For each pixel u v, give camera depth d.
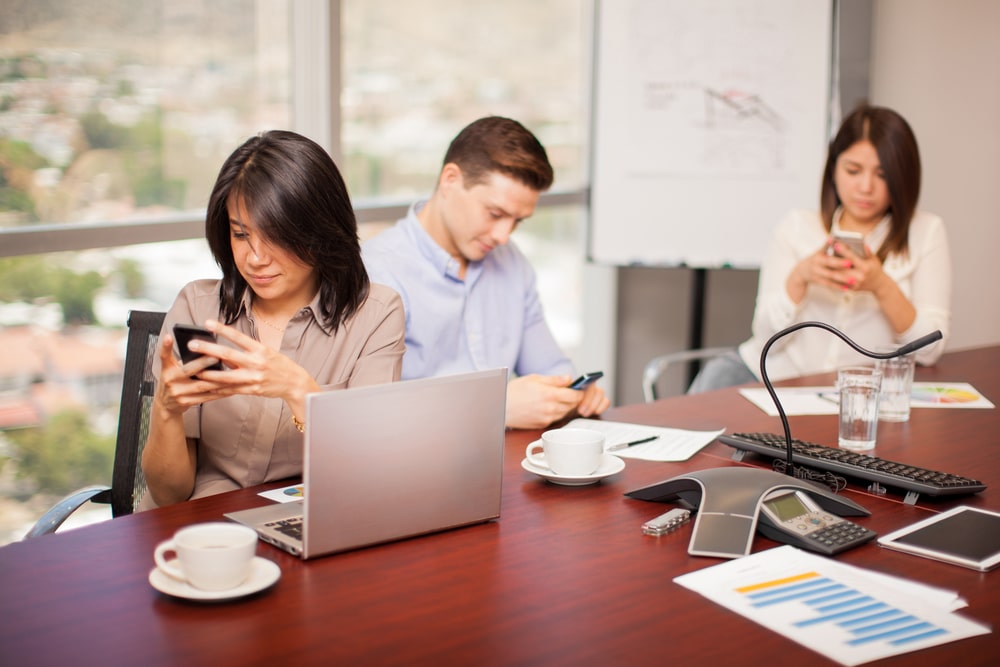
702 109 3.48
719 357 2.97
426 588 1.16
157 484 1.57
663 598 1.15
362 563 1.23
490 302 2.36
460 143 2.15
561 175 3.96
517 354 2.44
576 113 3.96
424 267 2.26
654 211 3.55
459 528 1.37
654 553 1.28
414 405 1.28
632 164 3.54
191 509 1.41
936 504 1.50
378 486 1.27
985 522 1.40
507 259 2.41
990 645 1.04
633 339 4.15
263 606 1.11
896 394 2.02
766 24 3.43
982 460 1.75
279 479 1.65
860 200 2.66
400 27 3.29
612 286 4.07
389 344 1.72
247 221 1.53
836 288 2.66
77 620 1.06
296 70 3.00
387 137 3.31
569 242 4.07
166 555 1.24
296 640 1.03
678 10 3.44
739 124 3.47
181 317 1.70
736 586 1.17
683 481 1.42
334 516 1.24
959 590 1.18
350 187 3.23
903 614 1.11
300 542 1.25
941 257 2.73
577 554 1.28
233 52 2.84
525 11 3.70
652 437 1.85
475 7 3.52
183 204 2.79
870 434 1.80
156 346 1.74
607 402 2.04
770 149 3.48
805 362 2.81
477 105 3.59
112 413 2.74
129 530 1.33
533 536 1.34
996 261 3.83
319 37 3.01
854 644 1.03
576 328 4.16
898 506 1.50
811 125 3.46
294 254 1.55
